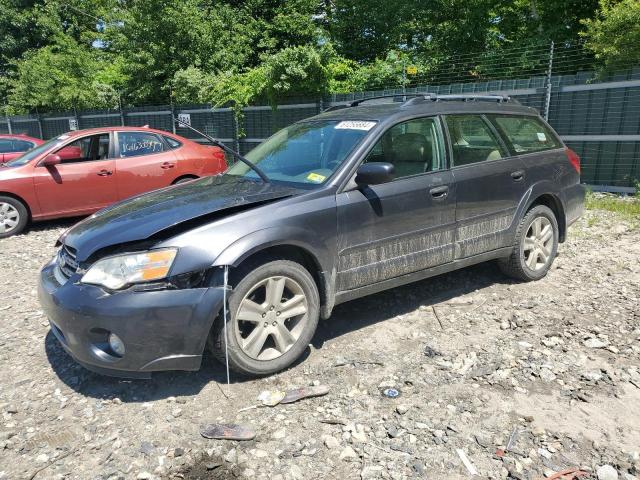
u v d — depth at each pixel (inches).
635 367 136.3
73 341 125.9
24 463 107.6
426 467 102.8
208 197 145.2
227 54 745.0
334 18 768.3
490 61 544.4
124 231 129.0
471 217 172.7
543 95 382.9
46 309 133.8
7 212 302.0
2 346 159.6
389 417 118.1
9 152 478.3
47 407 126.6
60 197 310.5
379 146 155.3
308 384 132.1
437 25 644.7
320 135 168.4
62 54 839.1
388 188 153.5
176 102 713.6
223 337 125.9
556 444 108.6
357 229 147.0
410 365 139.9
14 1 1048.8
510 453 106.2
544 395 125.3
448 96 181.6
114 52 973.2
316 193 142.4
